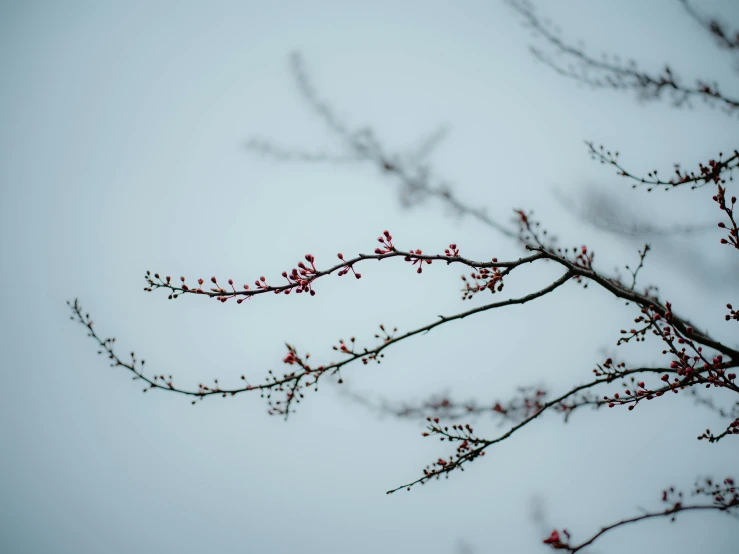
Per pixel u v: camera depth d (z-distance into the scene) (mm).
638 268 4035
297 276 3338
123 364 4078
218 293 3346
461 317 3783
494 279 3725
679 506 4129
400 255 3475
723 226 3061
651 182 3838
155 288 3396
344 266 3395
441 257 3531
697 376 3098
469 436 3938
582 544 3922
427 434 3973
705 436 3424
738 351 3598
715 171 3639
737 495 4117
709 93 4109
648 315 3277
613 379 3715
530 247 3803
